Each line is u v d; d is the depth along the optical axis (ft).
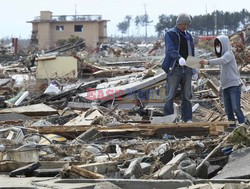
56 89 77.66
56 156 36.65
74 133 45.57
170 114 48.29
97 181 28.55
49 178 30.09
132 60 169.99
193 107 59.36
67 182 28.68
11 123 51.88
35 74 104.12
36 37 384.06
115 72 111.65
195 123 44.37
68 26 385.91
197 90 77.25
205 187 26.08
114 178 30.09
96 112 53.78
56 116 57.47
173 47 46.21
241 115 44.62
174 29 46.91
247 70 104.58
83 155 36.65
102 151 39.04
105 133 44.29
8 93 85.46
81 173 29.86
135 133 44.73
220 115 55.83
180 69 46.96
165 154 34.50
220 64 44.37
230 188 25.73
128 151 37.55
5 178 30.76
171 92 47.70
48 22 383.45
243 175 28.99
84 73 111.55
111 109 60.54
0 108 71.46
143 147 38.99
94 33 386.32
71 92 74.90
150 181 28.04
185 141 38.73
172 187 27.66
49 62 100.78
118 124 47.70
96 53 233.76
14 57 220.64
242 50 112.68
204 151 35.76
